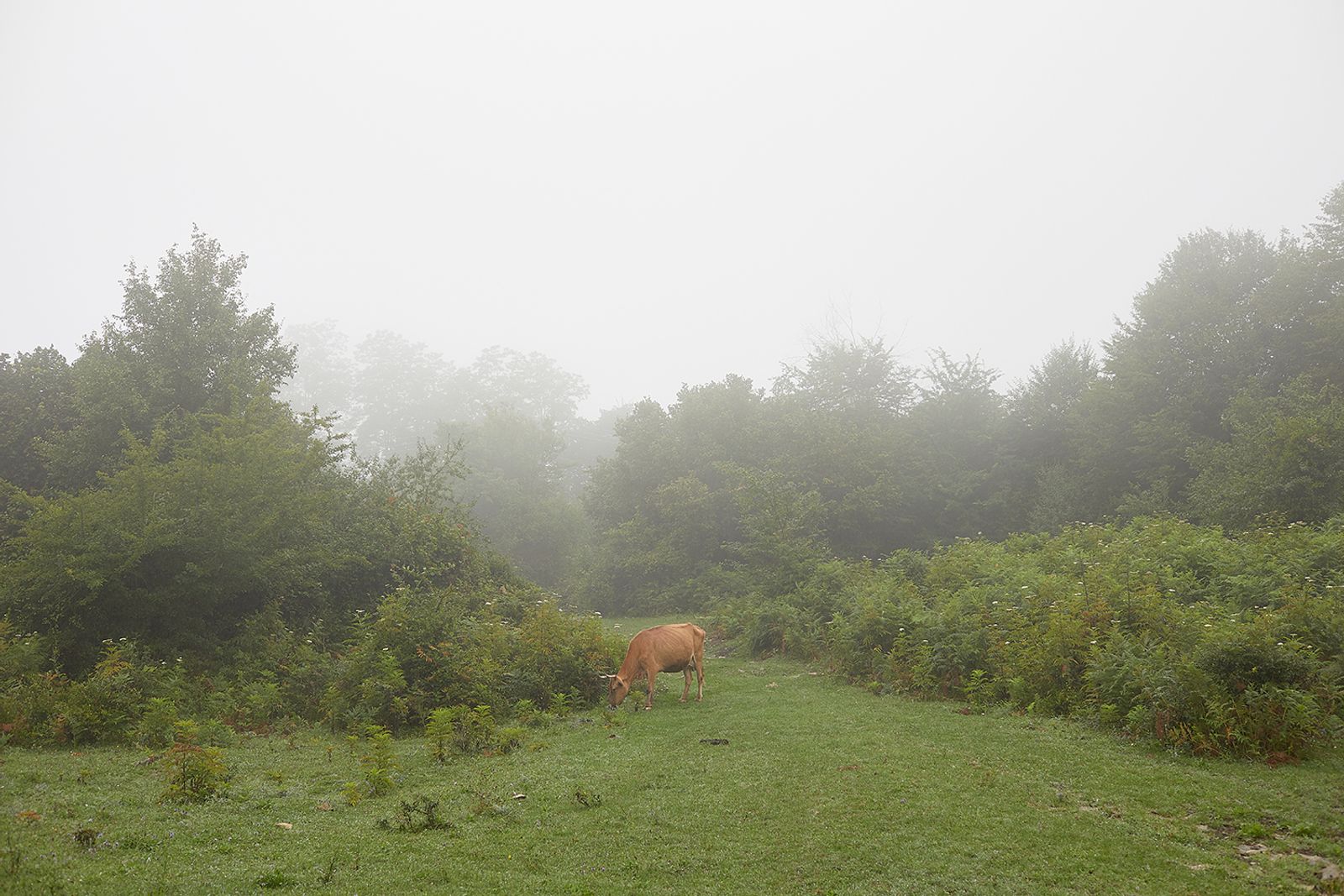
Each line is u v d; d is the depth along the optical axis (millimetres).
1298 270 25094
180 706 10742
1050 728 9383
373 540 17609
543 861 5918
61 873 5227
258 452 14062
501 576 20094
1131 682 9062
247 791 7586
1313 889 5109
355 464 21547
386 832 6496
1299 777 7227
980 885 5375
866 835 6340
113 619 12617
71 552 12203
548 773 8320
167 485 13070
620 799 7383
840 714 10820
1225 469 21953
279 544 14867
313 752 9438
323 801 7359
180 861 5637
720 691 13156
